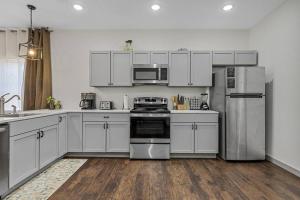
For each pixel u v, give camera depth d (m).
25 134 2.61
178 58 4.12
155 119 3.77
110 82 4.14
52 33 4.44
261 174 3.05
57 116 3.49
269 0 3.22
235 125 3.63
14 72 4.40
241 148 3.63
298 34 3.01
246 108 3.62
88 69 4.49
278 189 2.55
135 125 3.77
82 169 3.22
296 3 3.04
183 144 3.84
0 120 2.25
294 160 3.07
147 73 4.04
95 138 3.87
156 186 2.61
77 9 3.52
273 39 3.60
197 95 4.42
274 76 3.58
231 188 2.57
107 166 3.38
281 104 3.39
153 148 3.77
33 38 4.30
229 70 3.64
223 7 3.44
